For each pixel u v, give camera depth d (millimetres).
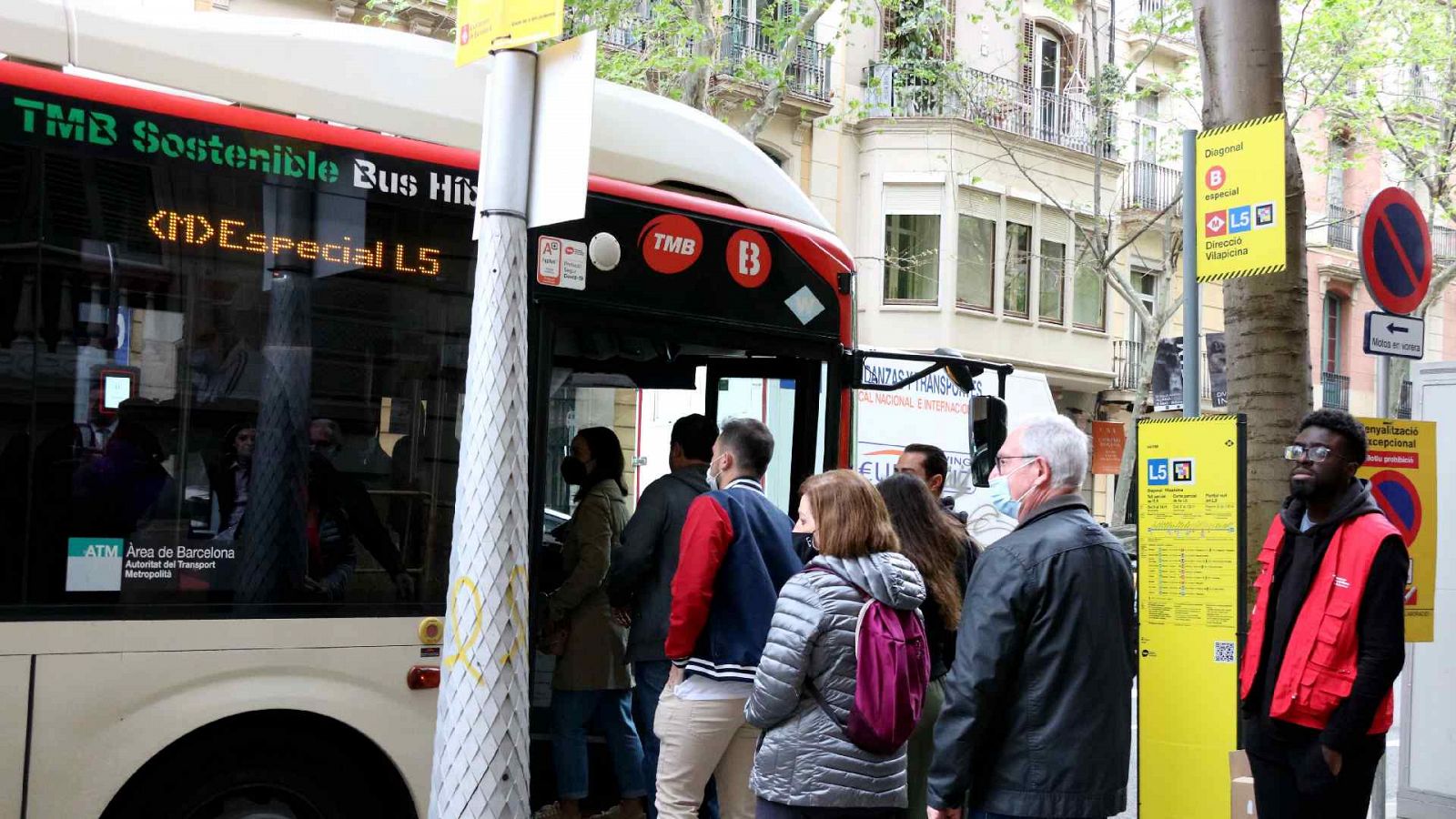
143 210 4367
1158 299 24125
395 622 4742
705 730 4895
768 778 3949
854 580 3953
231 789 4523
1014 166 25438
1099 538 3877
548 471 7203
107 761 4152
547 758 6230
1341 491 4691
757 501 5062
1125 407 28234
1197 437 5211
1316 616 4590
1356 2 21188
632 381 6746
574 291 5371
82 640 4141
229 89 4668
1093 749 3734
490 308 3650
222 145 4547
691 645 4887
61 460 4156
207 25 4695
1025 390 14055
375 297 4820
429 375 4918
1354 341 33125
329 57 4895
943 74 22172
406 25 18281
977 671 3732
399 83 5035
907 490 5273
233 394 4488
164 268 4391
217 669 4375
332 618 4609
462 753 3492
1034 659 3754
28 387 4121
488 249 3688
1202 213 6355
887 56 21953
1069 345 26719
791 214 6379
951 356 6539
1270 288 7039
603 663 6027
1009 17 26047
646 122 5879
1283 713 4605
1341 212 32281
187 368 4406
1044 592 3756
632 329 5555
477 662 3520
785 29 16359
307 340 4656
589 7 15211
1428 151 23516
